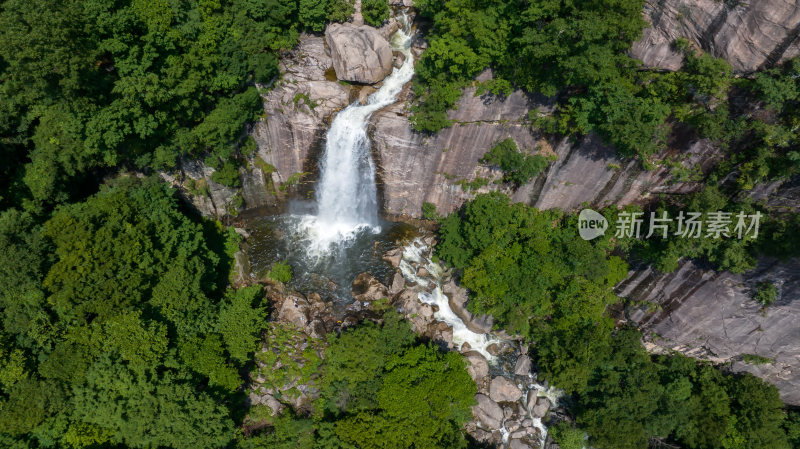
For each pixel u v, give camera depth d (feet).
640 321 165.89
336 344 143.54
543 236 161.27
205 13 149.28
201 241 158.71
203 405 123.24
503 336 170.60
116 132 134.72
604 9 127.03
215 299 160.04
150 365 123.65
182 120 156.97
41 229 125.80
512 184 168.35
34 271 119.14
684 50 131.34
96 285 124.57
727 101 130.21
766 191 134.10
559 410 160.86
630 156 145.28
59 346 119.55
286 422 135.44
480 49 146.20
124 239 132.46
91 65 123.65
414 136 167.53
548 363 160.04
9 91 125.59
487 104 158.10
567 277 158.20
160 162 151.84
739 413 147.84
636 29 126.72
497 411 156.15
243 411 141.90
